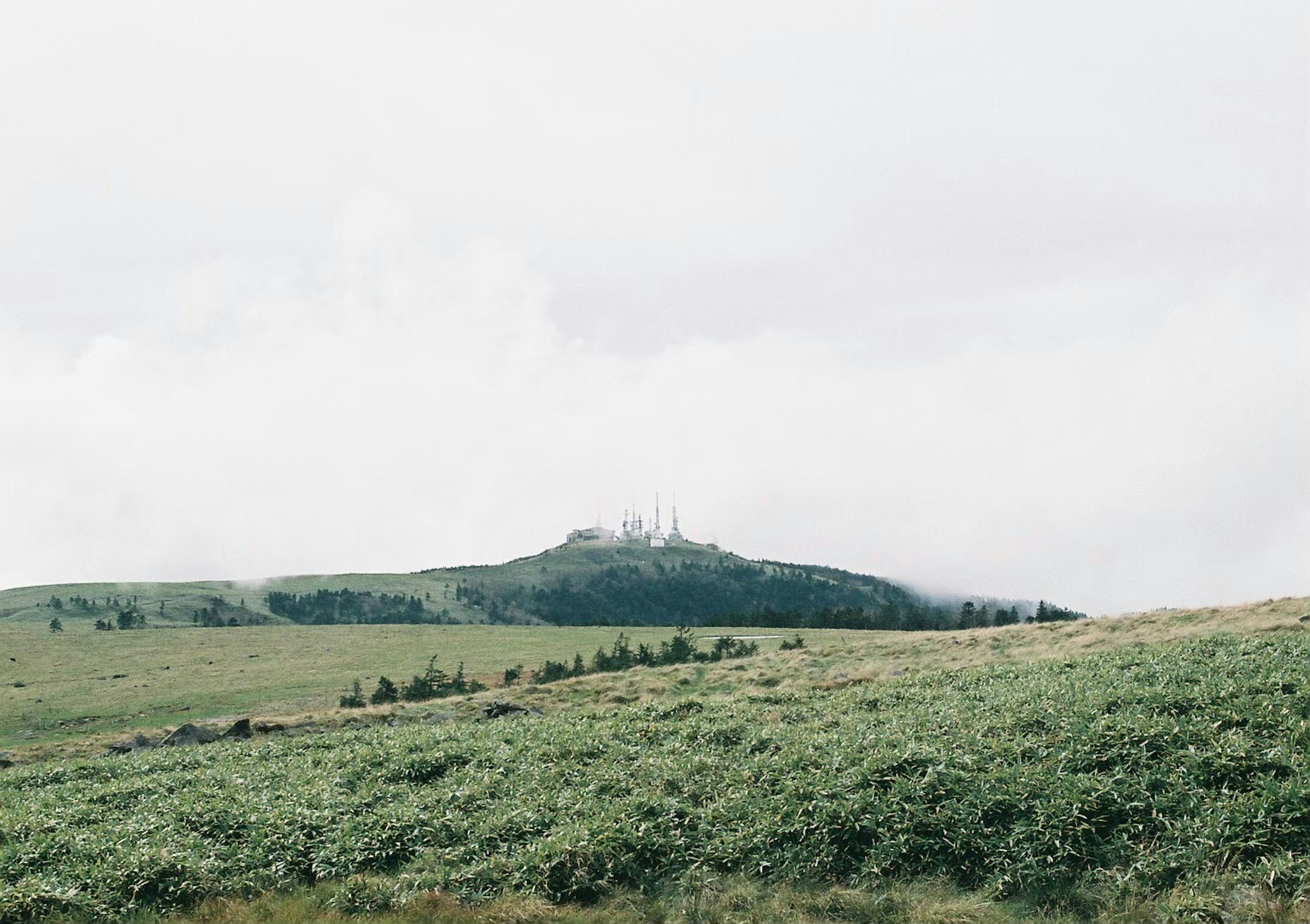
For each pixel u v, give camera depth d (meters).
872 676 49.75
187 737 48.25
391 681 117.69
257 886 19.44
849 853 18.39
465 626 193.75
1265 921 14.42
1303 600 50.34
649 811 21.02
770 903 16.95
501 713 49.16
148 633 179.00
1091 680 29.28
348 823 22.08
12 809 27.72
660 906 17.44
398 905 17.91
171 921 18.30
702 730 28.30
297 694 110.81
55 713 101.94
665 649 124.38
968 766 20.88
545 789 23.95
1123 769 19.44
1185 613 54.00
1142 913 15.37
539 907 17.44
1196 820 17.08
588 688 57.97
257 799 25.23
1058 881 16.64
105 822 24.72
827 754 23.20
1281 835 16.17
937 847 18.02
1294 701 21.70
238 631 181.88
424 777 27.64
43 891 18.69
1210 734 20.28
